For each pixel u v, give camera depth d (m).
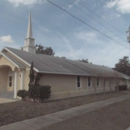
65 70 17.23
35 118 8.23
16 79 15.13
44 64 16.25
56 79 16.23
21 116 8.45
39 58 18.41
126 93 24.86
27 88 14.48
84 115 9.21
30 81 13.77
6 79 19.91
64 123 7.52
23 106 11.16
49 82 15.29
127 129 7.54
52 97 15.37
